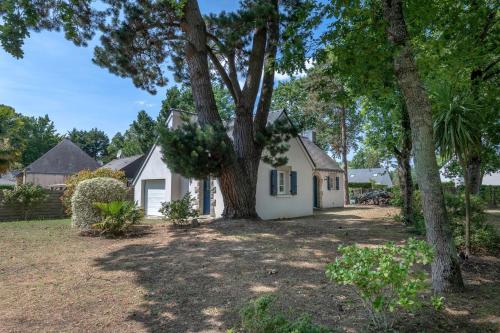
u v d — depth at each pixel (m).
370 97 11.10
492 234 7.62
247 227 9.63
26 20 5.84
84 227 10.81
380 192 27.97
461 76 8.84
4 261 7.09
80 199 10.97
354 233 10.01
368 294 3.53
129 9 10.47
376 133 13.95
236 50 12.57
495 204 26.77
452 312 4.28
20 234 10.62
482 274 5.98
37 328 3.99
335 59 8.23
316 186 23.91
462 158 6.91
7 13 5.66
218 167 9.79
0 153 25.72
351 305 4.52
